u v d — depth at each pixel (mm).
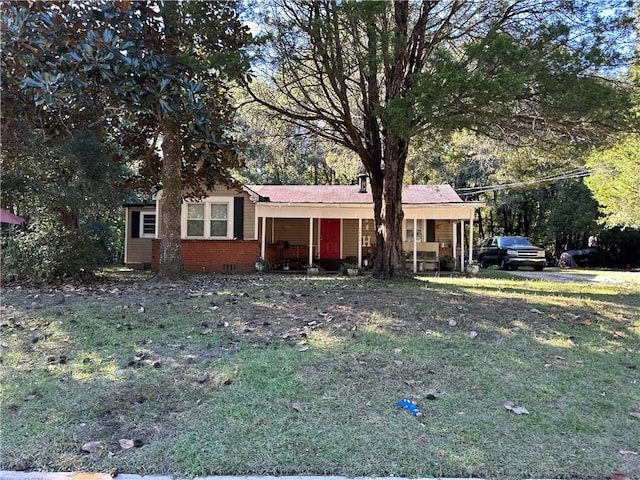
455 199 16656
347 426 3252
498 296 8258
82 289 8930
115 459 2820
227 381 4016
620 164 13602
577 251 26875
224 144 9805
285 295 8031
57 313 6391
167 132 10242
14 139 10305
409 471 2717
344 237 18406
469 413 3484
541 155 9984
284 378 4098
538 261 19547
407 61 9312
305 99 10797
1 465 2766
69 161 13789
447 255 18250
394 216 10953
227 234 15875
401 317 6297
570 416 3461
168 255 10531
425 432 3178
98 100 9328
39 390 3844
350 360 4570
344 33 7746
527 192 26734
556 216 27625
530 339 5391
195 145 9984
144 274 13727
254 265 15555
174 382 4008
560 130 8352
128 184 13203
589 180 16562
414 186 18953
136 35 8086
